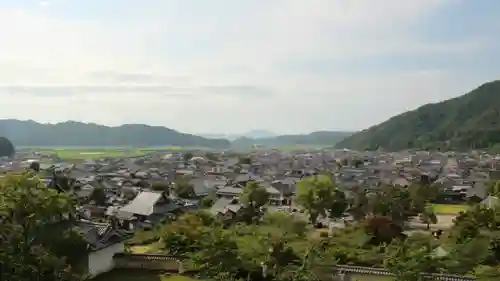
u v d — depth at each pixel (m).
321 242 51.81
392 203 72.94
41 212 38.75
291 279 41.06
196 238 48.19
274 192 109.19
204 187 116.19
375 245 52.75
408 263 40.56
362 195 81.31
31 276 34.53
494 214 54.78
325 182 73.94
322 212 73.00
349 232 56.72
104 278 44.59
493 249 46.91
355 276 42.31
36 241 38.69
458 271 42.16
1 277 32.28
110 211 73.62
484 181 121.88
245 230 53.94
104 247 46.34
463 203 103.94
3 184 38.16
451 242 50.59
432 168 171.62
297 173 164.00
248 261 42.84
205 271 42.56
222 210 78.56
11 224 36.34
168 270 46.59
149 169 169.12
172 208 76.81
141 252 51.16
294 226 57.00
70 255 40.38
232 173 157.00
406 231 67.88
